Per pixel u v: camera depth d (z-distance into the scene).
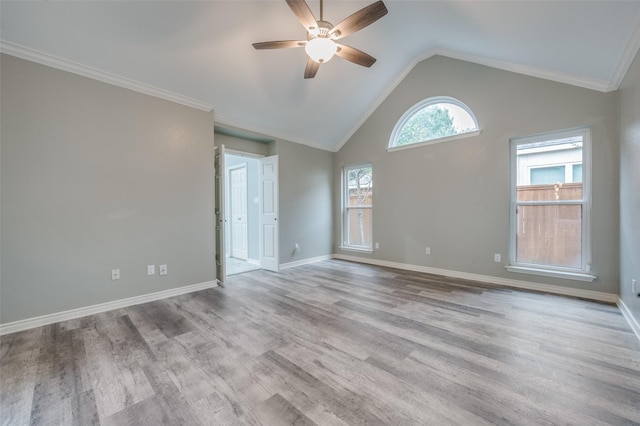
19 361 1.86
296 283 3.81
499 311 2.69
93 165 2.73
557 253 3.29
